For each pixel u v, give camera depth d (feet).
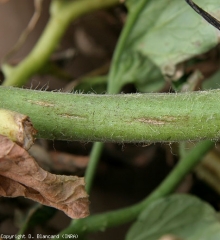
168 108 0.57
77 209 0.57
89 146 1.06
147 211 0.85
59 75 1.03
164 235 0.82
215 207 0.99
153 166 1.09
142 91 0.92
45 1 1.13
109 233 1.06
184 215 0.85
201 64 0.89
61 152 1.03
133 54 0.90
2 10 1.14
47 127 0.58
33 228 0.97
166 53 0.85
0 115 0.53
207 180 0.95
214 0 0.72
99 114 0.57
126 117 0.57
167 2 0.85
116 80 0.91
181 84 0.85
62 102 0.58
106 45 1.12
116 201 1.09
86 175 0.85
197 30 0.81
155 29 0.86
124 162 1.08
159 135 0.57
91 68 1.16
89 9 0.97
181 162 0.86
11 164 0.53
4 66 0.98
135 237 0.85
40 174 0.54
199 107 0.56
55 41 0.97
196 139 0.57
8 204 0.96
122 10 1.02
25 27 1.15
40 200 0.57
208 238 0.82
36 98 0.58
